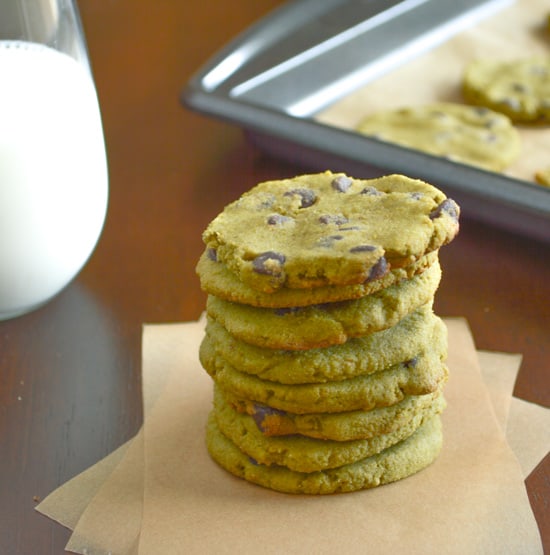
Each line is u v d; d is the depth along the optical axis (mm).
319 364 428
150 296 539
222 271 436
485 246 564
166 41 768
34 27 504
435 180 564
